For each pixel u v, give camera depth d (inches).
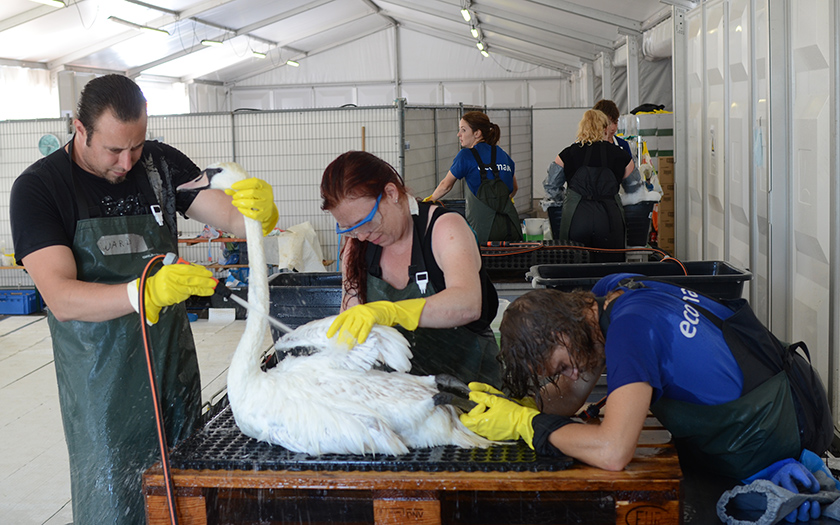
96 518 74.6
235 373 62.7
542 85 629.9
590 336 66.1
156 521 60.6
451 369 79.1
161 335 75.1
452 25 553.6
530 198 440.8
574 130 432.8
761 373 66.9
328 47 640.4
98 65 481.7
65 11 350.0
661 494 56.9
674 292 69.8
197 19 433.4
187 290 60.7
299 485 57.9
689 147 248.1
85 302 64.4
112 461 73.9
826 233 131.7
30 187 69.1
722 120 204.2
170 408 77.0
